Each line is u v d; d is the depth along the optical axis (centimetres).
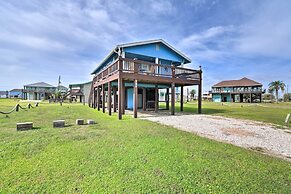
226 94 4619
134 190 218
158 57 1388
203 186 229
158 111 1342
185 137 481
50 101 2988
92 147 378
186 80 1117
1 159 309
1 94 6275
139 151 356
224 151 372
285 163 319
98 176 252
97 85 1380
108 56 1398
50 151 350
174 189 222
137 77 900
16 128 550
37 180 241
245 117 1031
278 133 590
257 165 301
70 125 645
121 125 647
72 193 211
